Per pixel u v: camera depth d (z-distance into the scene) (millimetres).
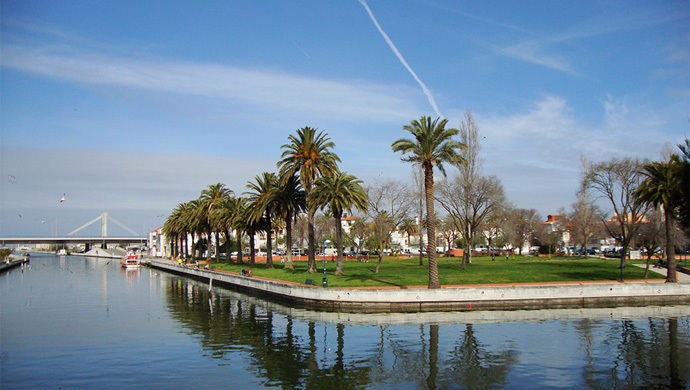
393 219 82750
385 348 31344
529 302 45969
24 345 33312
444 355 29578
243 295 63375
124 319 44062
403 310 44531
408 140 46875
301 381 24969
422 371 26516
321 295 46750
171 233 151750
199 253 136250
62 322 42656
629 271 62500
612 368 26797
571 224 115000
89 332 37781
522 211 129000
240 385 24391
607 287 47375
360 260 101000
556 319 40594
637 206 55625
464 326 37906
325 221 131125
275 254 135125
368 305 45000
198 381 25031
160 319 43844
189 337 35531
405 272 62375
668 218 50906
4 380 25281
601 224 103250
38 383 24781
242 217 85188
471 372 26266
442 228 113938
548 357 29000
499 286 47031
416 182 82438
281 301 53000
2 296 64438
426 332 35844
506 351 30406
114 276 105125
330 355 29828
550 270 63125
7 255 157750
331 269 71125
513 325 38156
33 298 61906
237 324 40438
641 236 74375
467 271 62406
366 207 60781
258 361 28688
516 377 25391
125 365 28062
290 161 65312
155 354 30547
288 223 71938
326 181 60188
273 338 34656
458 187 75938
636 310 44969
